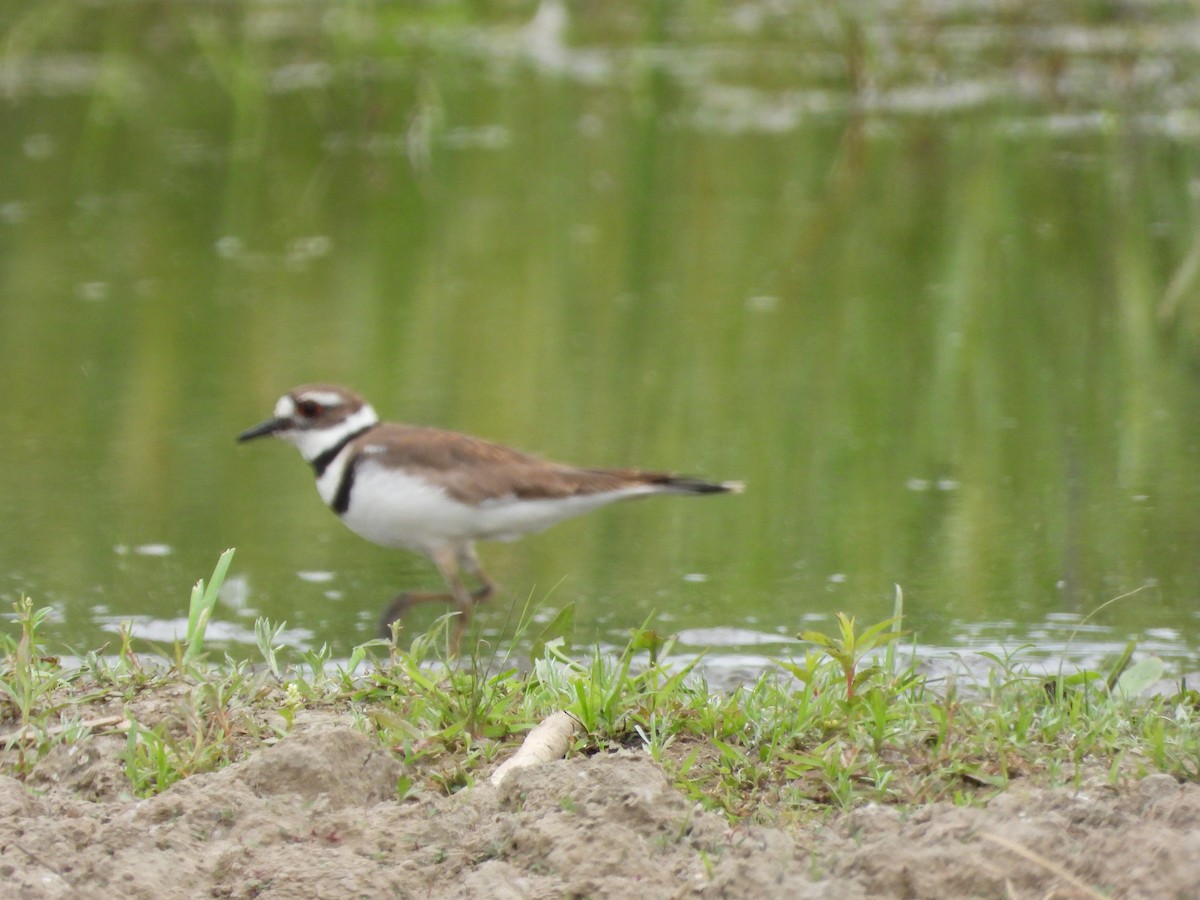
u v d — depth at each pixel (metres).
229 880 6.04
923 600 9.98
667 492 10.45
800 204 20.44
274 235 19.36
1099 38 24.69
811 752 6.85
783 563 10.70
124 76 25.86
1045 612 9.76
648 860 5.99
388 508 10.21
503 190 21.34
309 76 26.06
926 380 14.36
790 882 5.73
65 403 13.91
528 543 11.36
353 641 9.62
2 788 6.57
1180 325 15.81
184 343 15.45
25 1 27.34
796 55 25.73
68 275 17.69
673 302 16.75
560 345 15.33
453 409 13.48
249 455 12.99
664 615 9.88
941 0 25.95
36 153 22.86
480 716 7.26
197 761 6.88
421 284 17.39
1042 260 17.88
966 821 6.07
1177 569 10.38
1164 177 20.83
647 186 21.38
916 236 19.03
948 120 23.70
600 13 28.98
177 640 8.29
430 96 23.78
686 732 7.21
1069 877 5.67
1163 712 7.62
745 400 13.82
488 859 6.13
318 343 15.36
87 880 6.01
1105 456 12.52
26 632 7.75
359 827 6.33
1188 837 5.87
